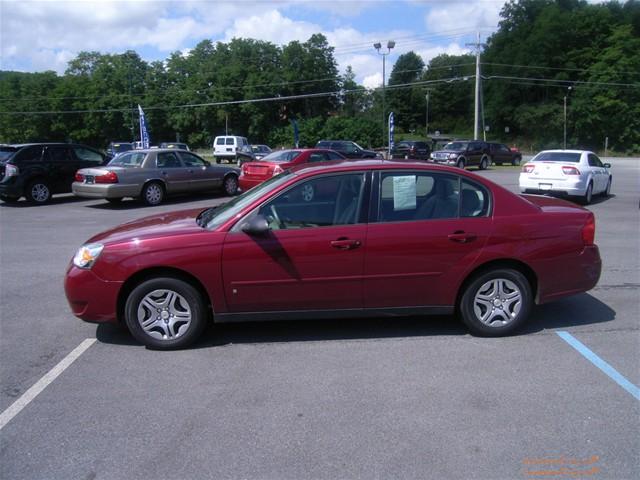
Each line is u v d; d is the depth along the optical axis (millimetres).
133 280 4816
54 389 4121
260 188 5242
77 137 80125
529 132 83688
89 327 5512
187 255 4684
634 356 4645
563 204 5559
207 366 4512
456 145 34562
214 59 82562
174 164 16297
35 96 80562
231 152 48500
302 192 4871
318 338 5121
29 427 3574
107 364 4582
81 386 4168
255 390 4066
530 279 5160
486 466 3104
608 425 3529
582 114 75750
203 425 3574
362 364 4516
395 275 4855
